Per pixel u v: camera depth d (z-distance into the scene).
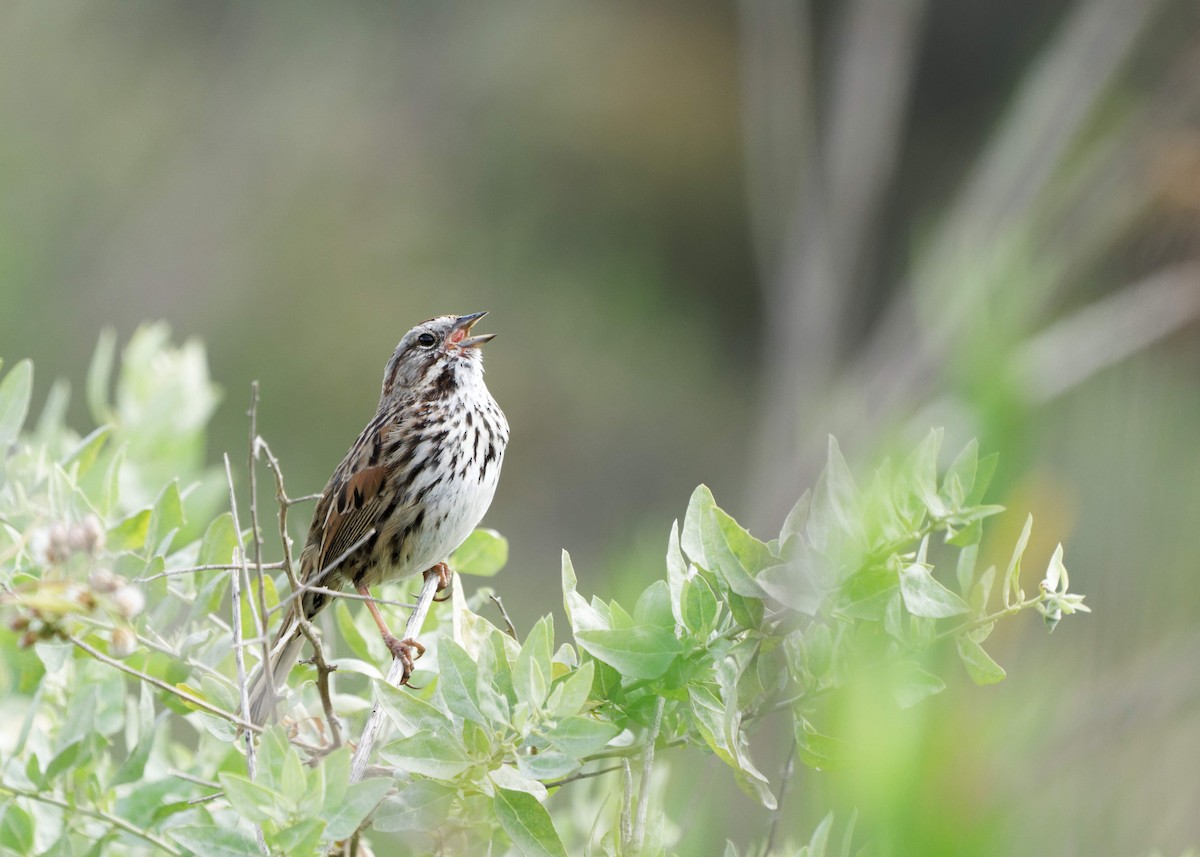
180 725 11.45
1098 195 14.78
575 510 23.80
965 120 24.75
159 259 23.73
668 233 26.23
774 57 18.70
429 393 8.69
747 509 19.50
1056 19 24.12
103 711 6.61
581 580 21.86
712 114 26.42
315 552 8.59
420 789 5.34
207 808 6.02
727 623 5.61
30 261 22.83
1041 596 5.27
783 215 18.61
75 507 6.58
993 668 5.26
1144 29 17.08
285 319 23.70
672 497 24.08
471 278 25.00
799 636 5.41
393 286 24.30
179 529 6.66
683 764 6.64
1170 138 14.26
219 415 22.61
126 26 24.81
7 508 6.79
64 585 4.66
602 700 5.59
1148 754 7.04
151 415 8.81
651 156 26.23
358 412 23.09
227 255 23.92
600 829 6.82
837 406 16.44
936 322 14.64
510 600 20.94
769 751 7.51
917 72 24.72
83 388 22.61
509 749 5.17
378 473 8.42
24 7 24.23
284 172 24.69
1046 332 12.79
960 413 5.41
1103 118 18.17
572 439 24.42
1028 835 4.96
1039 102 15.97
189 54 24.95
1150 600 7.53
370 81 25.31
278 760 4.86
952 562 8.49
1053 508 5.59
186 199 24.14
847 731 3.74
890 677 5.02
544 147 25.84
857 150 18.28
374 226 24.69
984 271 5.82
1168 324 12.42
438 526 8.50
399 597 8.30
